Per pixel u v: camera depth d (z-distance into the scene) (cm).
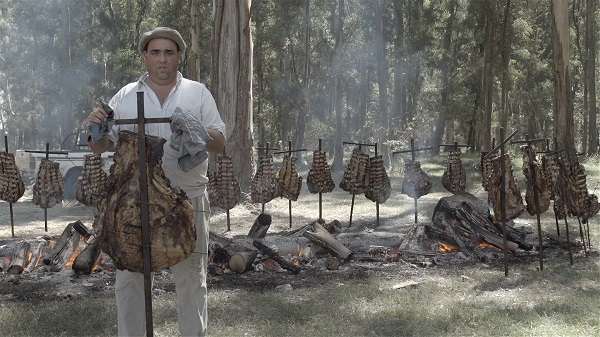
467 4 4191
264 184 1238
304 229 953
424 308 666
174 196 420
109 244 418
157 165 421
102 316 636
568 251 974
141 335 471
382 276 834
